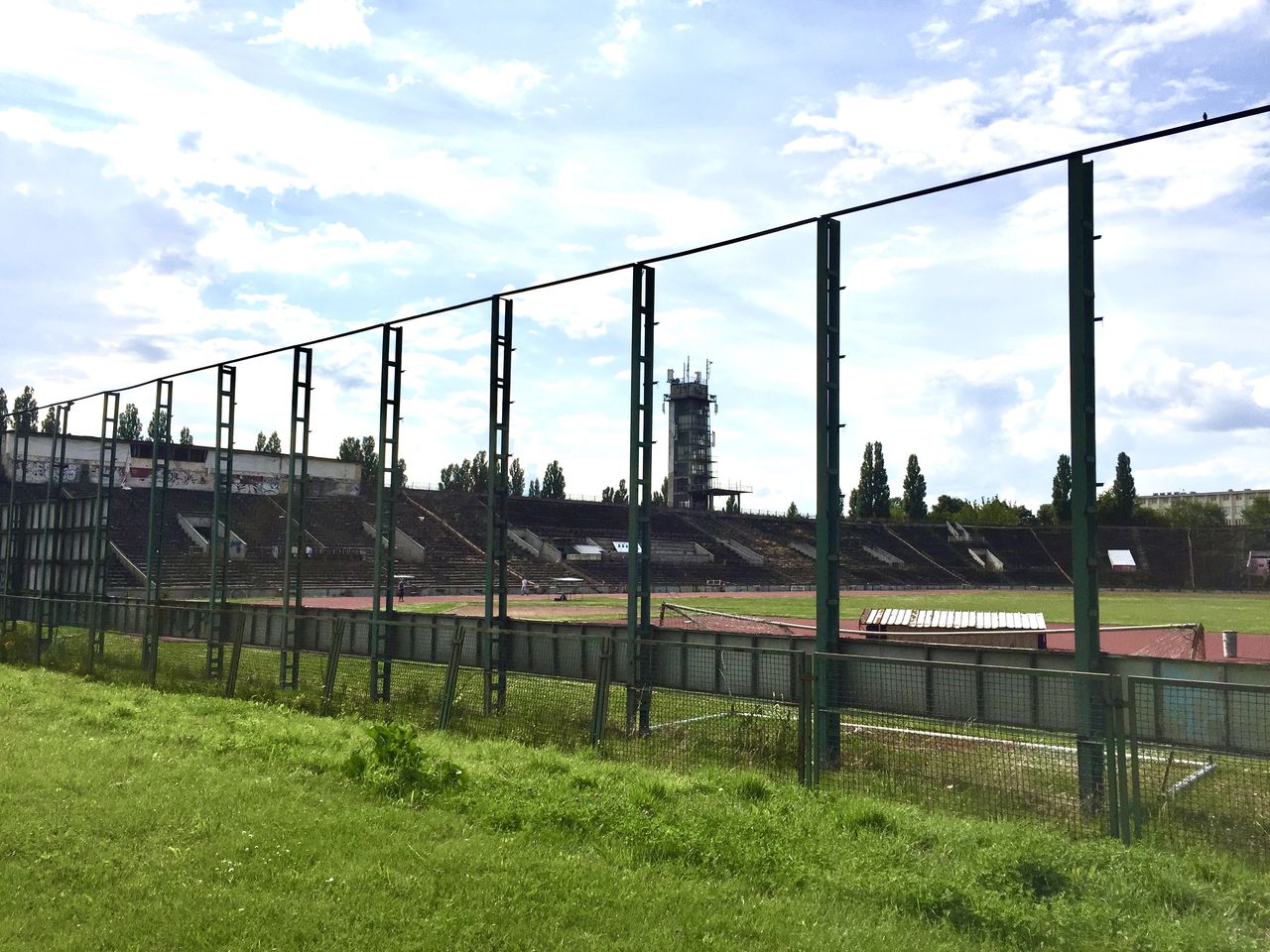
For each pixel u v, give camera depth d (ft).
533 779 31.40
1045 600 233.55
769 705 39.73
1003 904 20.59
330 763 33.63
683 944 18.74
